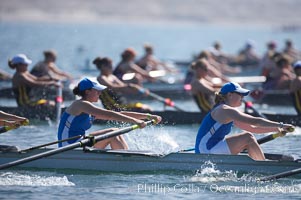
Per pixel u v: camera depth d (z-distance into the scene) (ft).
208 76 326.85
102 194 146.61
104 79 254.68
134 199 143.43
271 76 319.47
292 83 258.16
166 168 163.84
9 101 306.96
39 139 218.18
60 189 149.79
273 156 166.50
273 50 466.70
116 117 164.66
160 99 272.31
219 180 158.92
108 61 257.96
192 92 264.31
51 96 276.00
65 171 164.96
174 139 215.72
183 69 507.71
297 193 148.25
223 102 163.84
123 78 309.63
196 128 250.37
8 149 165.17
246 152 171.73
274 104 317.22
